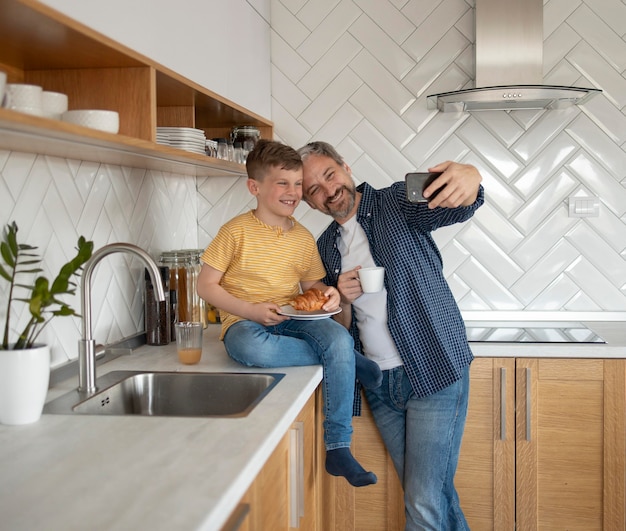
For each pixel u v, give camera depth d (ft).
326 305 6.89
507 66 8.80
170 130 6.81
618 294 9.48
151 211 8.30
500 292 9.64
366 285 6.92
